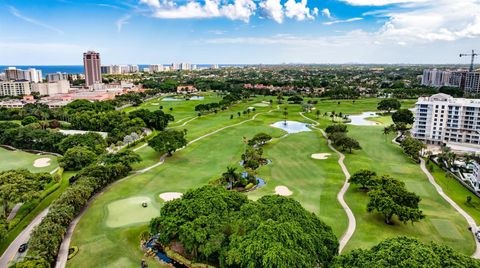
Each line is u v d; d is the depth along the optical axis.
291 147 143.00
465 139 150.62
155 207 82.06
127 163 105.38
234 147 145.00
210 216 60.16
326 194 91.06
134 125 168.88
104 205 82.38
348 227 72.75
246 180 99.25
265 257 47.56
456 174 108.62
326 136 163.38
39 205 85.62
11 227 71.81
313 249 51.50
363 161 121.06
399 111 190.00
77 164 113.62
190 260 60.66
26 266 51.31
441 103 153.25
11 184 77.81
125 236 68.25
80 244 65.44
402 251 44.84
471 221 76.19
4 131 152.25
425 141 159.38
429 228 72.75
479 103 151.88
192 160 125.94
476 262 43.53
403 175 107.31
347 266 46.31
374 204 75.00
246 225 56.38
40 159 130.00
